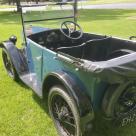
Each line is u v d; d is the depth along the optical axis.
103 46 3.59
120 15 16.23
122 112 2.73
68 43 4.27
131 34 9.60
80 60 2.55
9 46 4.62
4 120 3.56
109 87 2.52
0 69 5.54
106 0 37.03
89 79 2.54
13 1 29.77
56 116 3.25
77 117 2.63
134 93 2.67
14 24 13.97
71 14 4.52
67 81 2.72
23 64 4.43
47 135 3.22
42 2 4.38
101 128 3.26
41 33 4.30
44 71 3.47
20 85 4.71
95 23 12.97
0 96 4.29
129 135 3.14
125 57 2.51
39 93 3.48
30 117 3.63
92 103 2.66
